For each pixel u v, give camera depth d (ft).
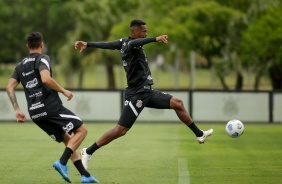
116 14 431.43
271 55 311.88
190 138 186.19
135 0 414.82
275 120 258.16
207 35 330.54
